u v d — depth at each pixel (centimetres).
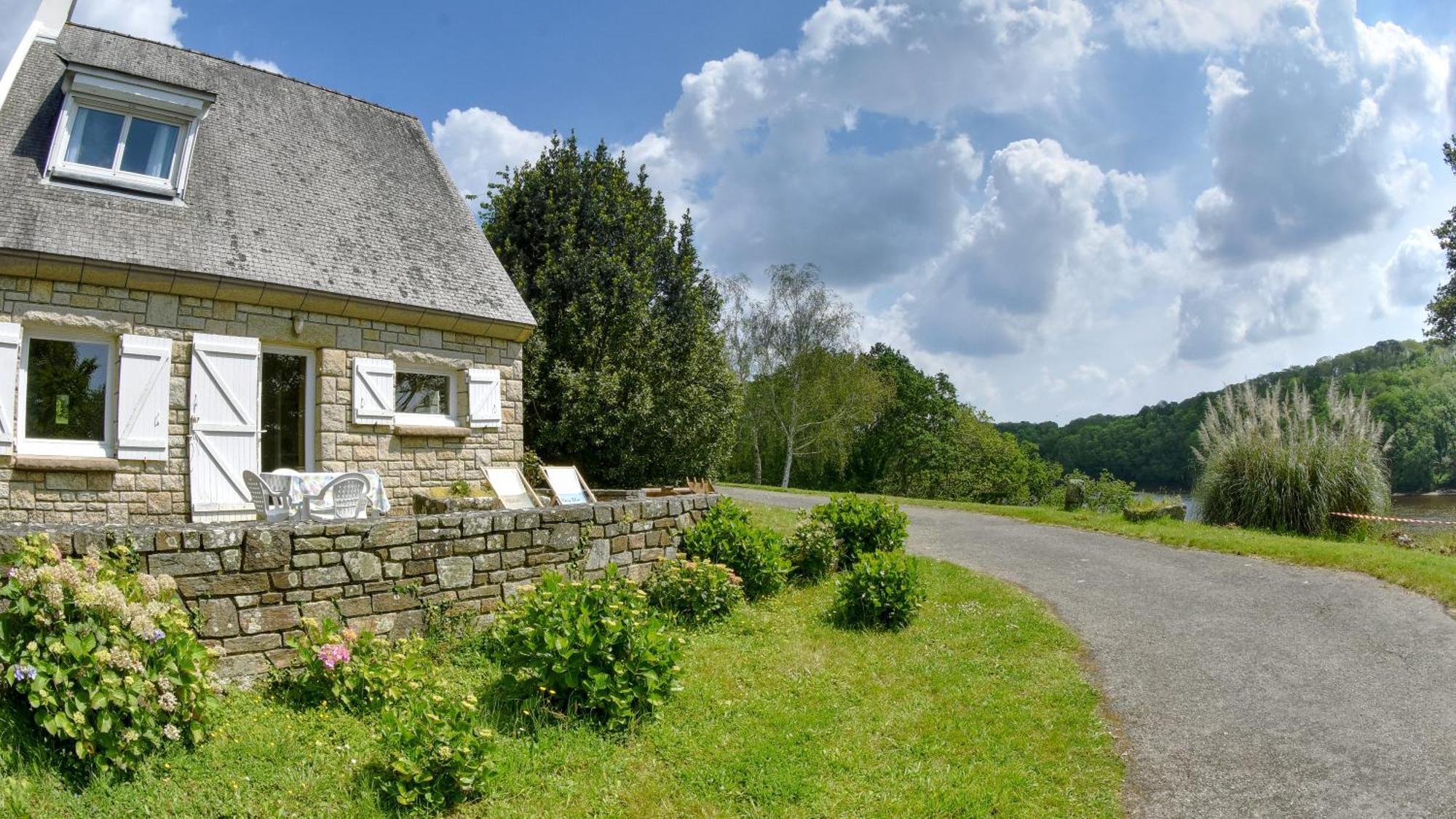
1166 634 748
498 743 501
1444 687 596
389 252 1195
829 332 3925
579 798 455
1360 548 1067
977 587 925
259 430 995
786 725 559
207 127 1142
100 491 895
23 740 394
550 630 562
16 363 848
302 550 576
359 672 536
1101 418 5500
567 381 1639
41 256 854
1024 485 4766
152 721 423
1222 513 1417
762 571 891
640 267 1822
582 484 1234
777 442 4384
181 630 463
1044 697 609
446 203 1391
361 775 441
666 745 523
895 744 537
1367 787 463
